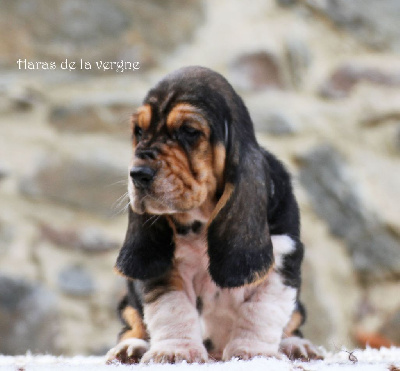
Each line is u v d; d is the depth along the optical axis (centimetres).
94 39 1184
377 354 645
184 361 513
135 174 555
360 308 1120
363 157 1193
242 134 574
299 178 1155
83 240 1069
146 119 573
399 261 1142
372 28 1281
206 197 576
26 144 1112
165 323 563
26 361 620
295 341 626
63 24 1181
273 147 1167
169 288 584
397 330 1107
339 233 1145
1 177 1088
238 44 1227
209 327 625
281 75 1225
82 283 1045
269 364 485
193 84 570
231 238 563
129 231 592
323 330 1089
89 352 1018
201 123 561
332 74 1242
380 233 1152
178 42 1216
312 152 1173
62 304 1032
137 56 1189
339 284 1125
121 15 1201
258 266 560
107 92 1154
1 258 1038
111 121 1135
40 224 1069
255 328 573
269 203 588
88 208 1092
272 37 1241
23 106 1137
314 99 1225
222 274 562
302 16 1270
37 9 1177
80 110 1137
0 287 1023
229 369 471
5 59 1159
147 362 541
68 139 1126
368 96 1235
